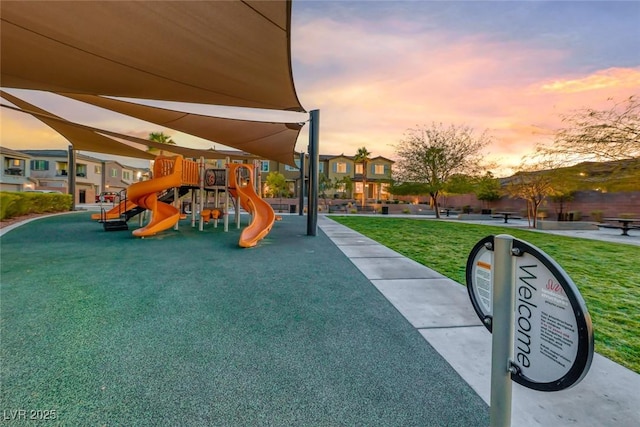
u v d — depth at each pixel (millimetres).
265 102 5770
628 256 6418
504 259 1224
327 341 2537
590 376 2041
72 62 4328
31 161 34156
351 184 31406
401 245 7609
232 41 3553
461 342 2545
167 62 4230
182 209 16844
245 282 4230
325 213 23094
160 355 2266
